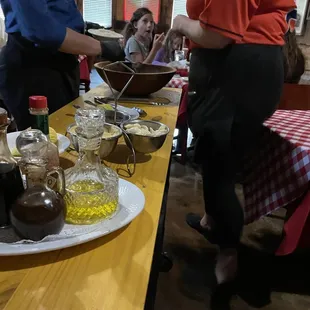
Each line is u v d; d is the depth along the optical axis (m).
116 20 5.82
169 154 0.96
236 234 1.39
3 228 0.56
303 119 1.56
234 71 1.13
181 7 5.48
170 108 1.40
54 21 1.20
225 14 0.98
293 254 1.76
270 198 1.35
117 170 0.84
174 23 1.25
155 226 0.63
